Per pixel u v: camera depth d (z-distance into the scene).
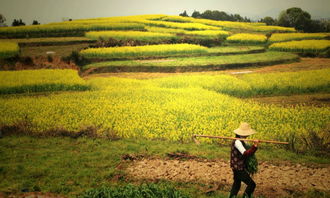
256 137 9.49
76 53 23.22
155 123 10.62
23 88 16.05
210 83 16.95
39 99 14.31
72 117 11.41
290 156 8.50
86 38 28.59
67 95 15.19
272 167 7.59
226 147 9.28
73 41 27.20
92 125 10.45
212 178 6.83
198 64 21.97
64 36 29.72
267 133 9.64
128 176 7.07
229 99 14.41
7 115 11.63
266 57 23.45
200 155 8.51
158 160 8.17
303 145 9.04
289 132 9.66
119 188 5.09
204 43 30.16
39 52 23.53
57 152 8.84
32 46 25.59
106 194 4.85
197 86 16.98
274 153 8.70
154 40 29.28
